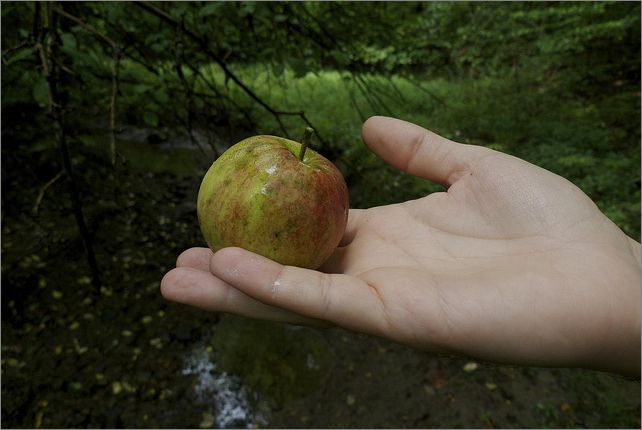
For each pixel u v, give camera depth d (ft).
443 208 0.66
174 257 1.72
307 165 0.54
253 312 0.53
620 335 0.47
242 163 0.53
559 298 0.47
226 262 0.48
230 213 0.51
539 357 0.48
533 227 0.57
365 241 0.66
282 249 0.51
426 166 0.69
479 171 0.64
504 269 0.53
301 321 0.53
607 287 0.48
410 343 0.49
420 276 0.52
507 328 0.47
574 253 0.52
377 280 0.53
